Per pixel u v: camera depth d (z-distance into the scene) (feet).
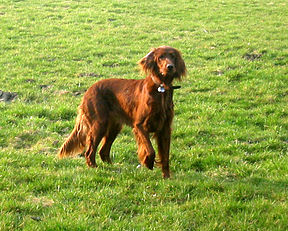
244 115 23.62
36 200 17.39
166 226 16.65
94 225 16.47
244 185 18.30
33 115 23.16
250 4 53.62
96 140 19.63
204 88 26.32
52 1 53.47
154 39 37.47
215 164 19.98
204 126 22.47
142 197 17.79
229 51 33.22
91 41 36.24
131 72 28.63
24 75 27.89
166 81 18.86
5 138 21.24
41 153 20.38
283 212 17.19
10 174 18.43
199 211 17.16
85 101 19.83
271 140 21.39
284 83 26.48
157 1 55.01
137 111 19.10
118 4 52.19
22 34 38.06
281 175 19.20
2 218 16.49
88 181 18.31
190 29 41.16
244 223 16.75
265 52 32.50
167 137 19.08
